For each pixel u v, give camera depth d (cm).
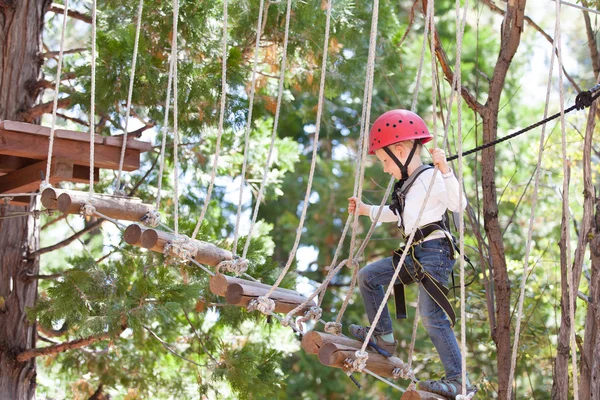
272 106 1040
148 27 896
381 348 500
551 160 1138
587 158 639
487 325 1104
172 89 881
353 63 1041
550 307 1138
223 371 873
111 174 1112
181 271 860
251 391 866
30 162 752
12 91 909
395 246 1742
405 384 1245
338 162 1858
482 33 1833
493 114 755
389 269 505
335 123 1791
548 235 1397
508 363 744
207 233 879
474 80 1759
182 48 916
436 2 1833
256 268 884
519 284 1073
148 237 566
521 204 1475
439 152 472
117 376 1040
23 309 904
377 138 513
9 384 883
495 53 1806
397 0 1272
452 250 497
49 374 1204
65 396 1176
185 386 1055
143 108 966
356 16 1030
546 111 465
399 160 508
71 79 963
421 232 492
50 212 807
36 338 931
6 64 916
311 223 1836
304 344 487
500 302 750
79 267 830
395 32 1109
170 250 562
